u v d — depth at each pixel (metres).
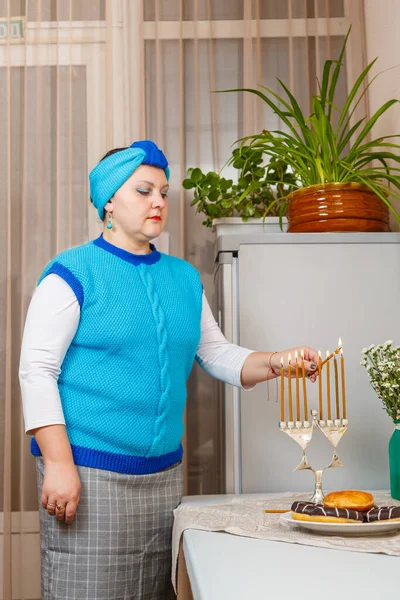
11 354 2.30
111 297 1.38
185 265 1.61
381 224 1.81
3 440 2.27
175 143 2.39
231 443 1.66
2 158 2.35
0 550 2.25
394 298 1.71
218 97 2.44
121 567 1.35
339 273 1.71
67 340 1.35
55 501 1.28
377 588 0.70
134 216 1.45
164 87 2.41
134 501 1.38
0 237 2.33
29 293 2.32
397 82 2.02
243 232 1.98
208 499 1.46
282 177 2.14
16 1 2.41
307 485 1.64
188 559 0.90
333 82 1.91
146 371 1.38
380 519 0.99
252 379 1.51
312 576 0.76
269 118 2.41
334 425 1.22
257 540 0.96
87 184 2.38
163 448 1.42
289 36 2.42
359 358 1.69
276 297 1.70
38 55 2.39
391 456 1.39
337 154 1.86
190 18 2.45
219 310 1.76
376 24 2.25
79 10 2.43
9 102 2.36
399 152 2.00
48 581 1.35
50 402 1.31
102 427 1.35
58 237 2.34
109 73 2.38
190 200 2.40
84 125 2.40
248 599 0.66
